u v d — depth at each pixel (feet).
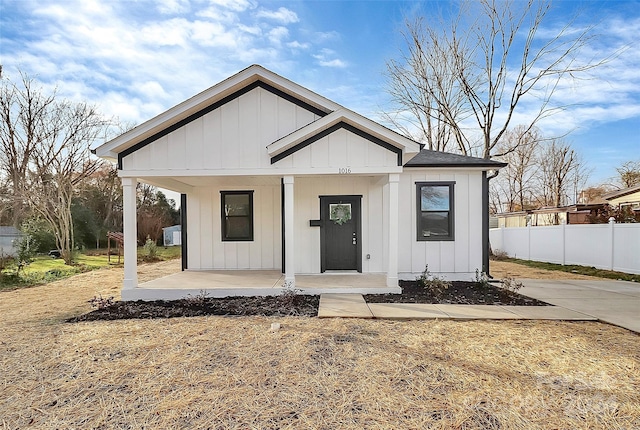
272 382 11.19
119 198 74.54
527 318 18.19
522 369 12.08
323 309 19.83
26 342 15.14
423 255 28.60
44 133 51.78
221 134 24.04
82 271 39.37
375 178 29.50
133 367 12.43
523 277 32.76
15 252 39.93
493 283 27.96
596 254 36.63
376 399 10.11
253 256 32.63
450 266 28.58
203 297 22.53
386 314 18.79
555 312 19.33
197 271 31.65
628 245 33.01
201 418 9.23
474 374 11.69
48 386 11.09
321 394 10.43
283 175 23.76
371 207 29.66
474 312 19.29
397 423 8.93
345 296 23.06
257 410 9.57
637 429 8.63
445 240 28.55
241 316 19.03
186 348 14.21
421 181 28.68
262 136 24.11
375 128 22.45
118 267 42.86
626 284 28.30
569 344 14.44
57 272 36.70
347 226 30.09
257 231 32.63
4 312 20.84
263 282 25.80
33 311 21.04
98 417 9.32
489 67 53.47
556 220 58.39
